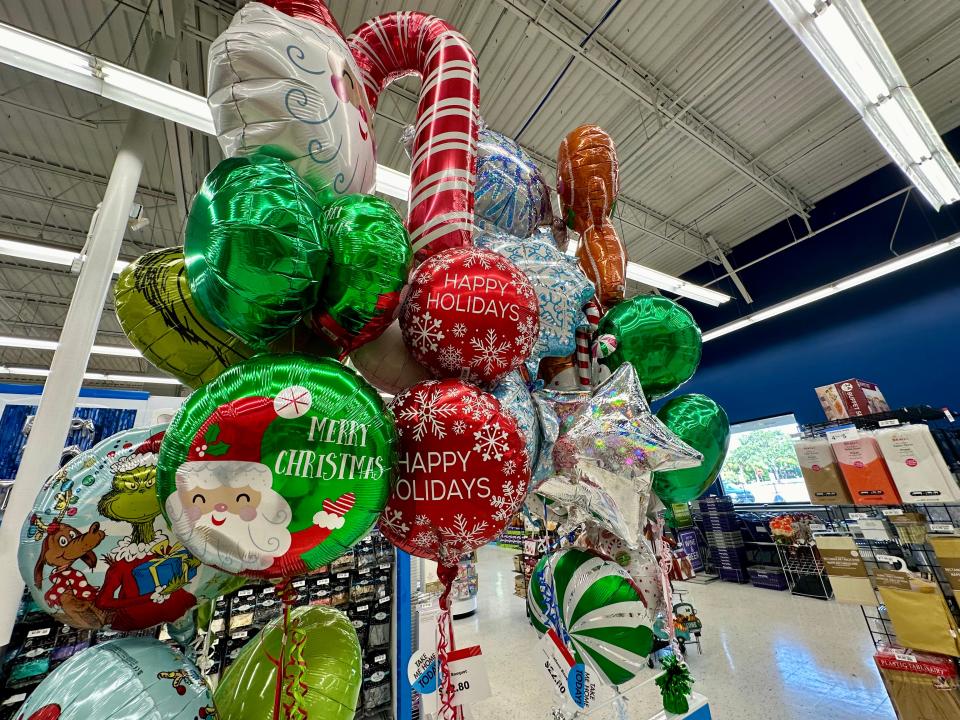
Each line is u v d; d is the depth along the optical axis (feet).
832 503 7.57
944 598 6.31
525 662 10.75
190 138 12.51
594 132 4.03
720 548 18.08
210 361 2.13
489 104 12.35
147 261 2.22
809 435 8.83
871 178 17.62
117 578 1.77
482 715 8.41
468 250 2.18
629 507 2.69
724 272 22.22
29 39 5.80
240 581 2.04
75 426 7.99
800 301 16.44
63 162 13.09
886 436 7.07
